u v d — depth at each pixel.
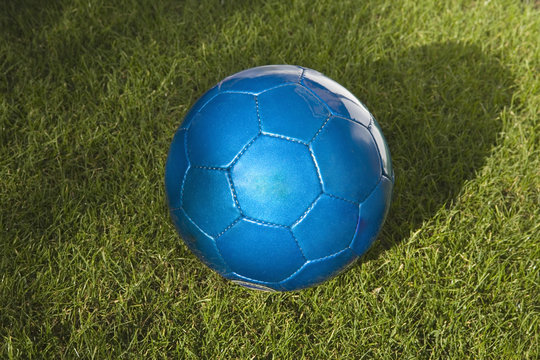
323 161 0.84
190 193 0.86
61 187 1.04
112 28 1.24
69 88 1.16
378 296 0.97
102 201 1.04
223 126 0.85
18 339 0.92
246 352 0.93
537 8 1.37
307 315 0.96
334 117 0.86
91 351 0.92
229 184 0.84
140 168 1.06
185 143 0.87
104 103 1.13
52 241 1.00
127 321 0.95
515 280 0.97
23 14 1.25
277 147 0.83
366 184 0.86
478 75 1.20
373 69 1.19
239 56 1.20
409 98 1.15
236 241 0.85
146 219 1.03
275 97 0.85
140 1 1.29
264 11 1.29
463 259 1.00
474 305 0.97
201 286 0.98
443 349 0.93
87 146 1.09
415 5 1.32
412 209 1.04
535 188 1.08
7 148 1.08
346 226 0.85
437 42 1.24
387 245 1.02
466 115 1.14
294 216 0.84
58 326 0.95
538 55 1.21
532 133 1.11
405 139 1.11
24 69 1.16
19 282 0.96
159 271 0.99
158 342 0.93
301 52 1.20
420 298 0.97
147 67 1.19
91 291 0.96
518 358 0.92
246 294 0.97
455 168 1.08
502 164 1.09
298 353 0.94
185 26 1.24
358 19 1.27
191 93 1.16
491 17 1.30
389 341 0.94
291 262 0.85
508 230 1.02
